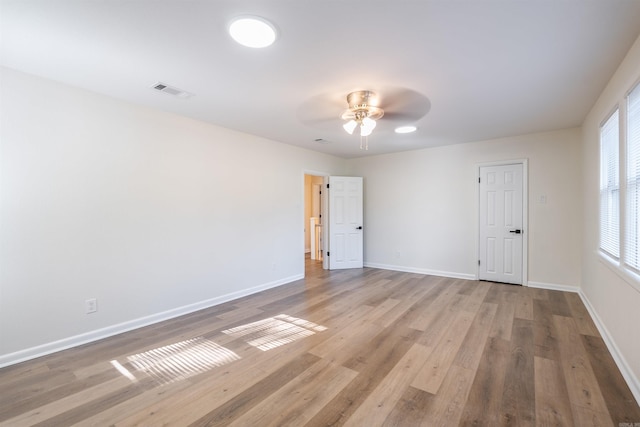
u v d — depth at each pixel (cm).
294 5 156
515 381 203
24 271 237
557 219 421
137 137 303
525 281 445
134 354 246
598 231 298
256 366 226
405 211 562
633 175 207
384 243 591
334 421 166
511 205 456
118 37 187
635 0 153
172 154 333
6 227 229
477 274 487
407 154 557
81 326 265
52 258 250
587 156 353
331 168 599
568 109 326
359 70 230
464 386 198
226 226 391
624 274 208
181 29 178
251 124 376
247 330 295
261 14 164
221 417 171
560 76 242
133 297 300
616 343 232
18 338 234
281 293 427
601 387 195
